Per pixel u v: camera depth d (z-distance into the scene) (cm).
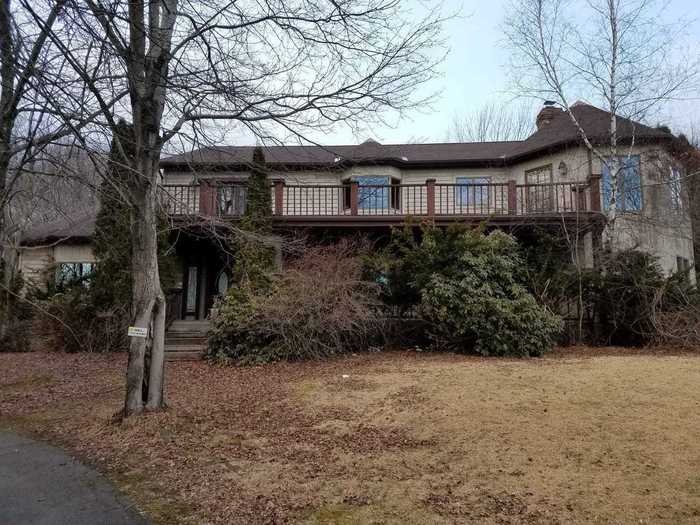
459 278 1133
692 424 528
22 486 431
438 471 431
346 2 585
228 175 1000
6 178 632
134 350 609
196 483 426
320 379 866
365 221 1434
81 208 1233
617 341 1284
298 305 1091
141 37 570
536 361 994
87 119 531
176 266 1522
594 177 1396
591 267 1415
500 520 340
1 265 1459
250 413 648
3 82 571
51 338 1331
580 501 363
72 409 714
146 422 571
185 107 614
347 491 396
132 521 359
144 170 602
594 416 566
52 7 498
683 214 1797
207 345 1145
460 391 716
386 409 641
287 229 1431
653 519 334
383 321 1212
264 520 353
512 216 1391
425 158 1844
